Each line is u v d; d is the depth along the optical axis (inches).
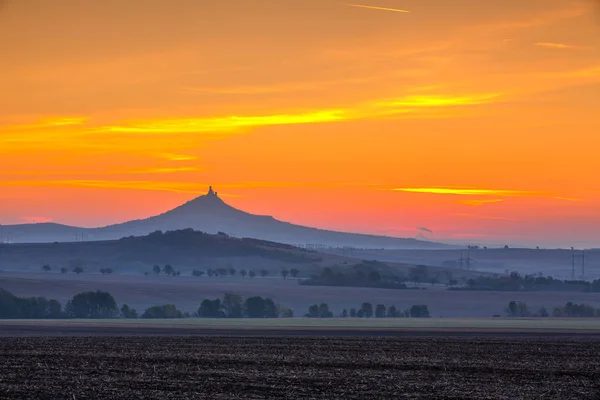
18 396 5472.4
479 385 6245.1
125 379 6382.9
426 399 5482.3
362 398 5487.2
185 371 6983.3
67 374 6697.8
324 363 7790.4
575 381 6555.1
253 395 5570.9
